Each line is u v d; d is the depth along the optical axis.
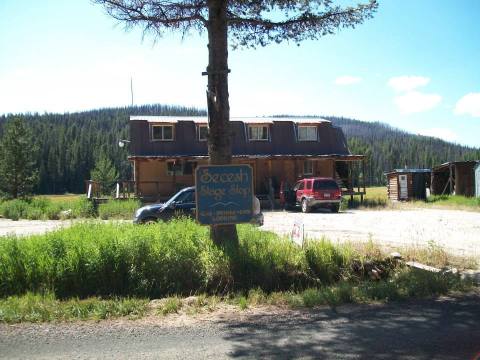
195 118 34.75
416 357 5.02
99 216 23.83
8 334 6.00
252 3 9.65
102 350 5.41
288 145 34.97
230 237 9.36
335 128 36.78
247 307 7.25
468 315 6.55
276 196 33.03
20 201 27.80
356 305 7.23
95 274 8.19
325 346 5.40
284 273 8.75
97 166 70.69
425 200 35.38
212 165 9.25
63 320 6.60
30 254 8.22
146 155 32.16
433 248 10.65
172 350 5.38
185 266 8.46
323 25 9.88
